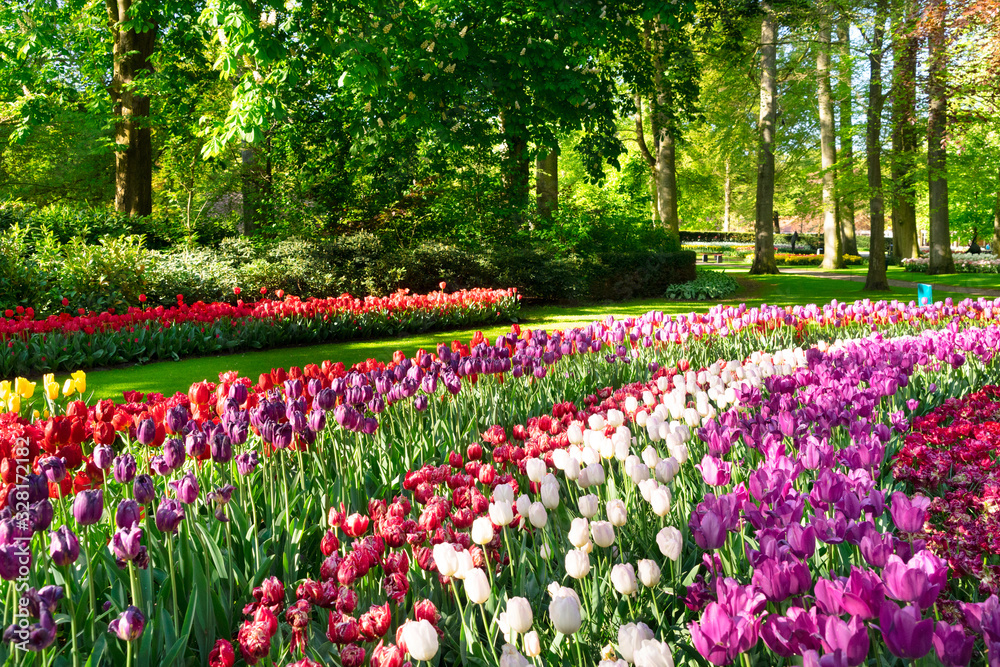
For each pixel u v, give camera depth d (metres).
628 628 1.73
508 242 20.92
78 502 2.21
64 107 20.91
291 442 3.53
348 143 19.98
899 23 21.59
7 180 27.31
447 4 16.69
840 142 33.94
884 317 9.75
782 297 21.28
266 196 20.42
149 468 3.62
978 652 2.04
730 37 27.67
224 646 1.84
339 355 10.65
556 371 6.57
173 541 2.82
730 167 44.47
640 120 28.45
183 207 22.58
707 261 47.81
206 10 13.88
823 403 3.92
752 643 1.61
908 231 36.62
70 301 12.09
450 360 5.48
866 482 2.72
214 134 14.55
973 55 18.55
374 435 4.30
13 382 8.13
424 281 17.94
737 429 3.54
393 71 16.09
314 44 15.06
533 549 2.84
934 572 1.71
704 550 2.82
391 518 2.53
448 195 20.95
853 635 1.49
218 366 9.51
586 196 29.19
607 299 21.73
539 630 2.28
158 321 10.29
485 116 18.47
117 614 2.39
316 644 2.25
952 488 3.18
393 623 2.29
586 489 3.54
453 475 3.25
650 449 3.01
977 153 29.59
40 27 18.12
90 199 28.50
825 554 2.59
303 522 3.05
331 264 16.55
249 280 14.66
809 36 28.41
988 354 6.47
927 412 5.20
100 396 7.50
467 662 2.17
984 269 31.67
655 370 6.36
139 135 19.42
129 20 18.36
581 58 17.88
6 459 2.61
